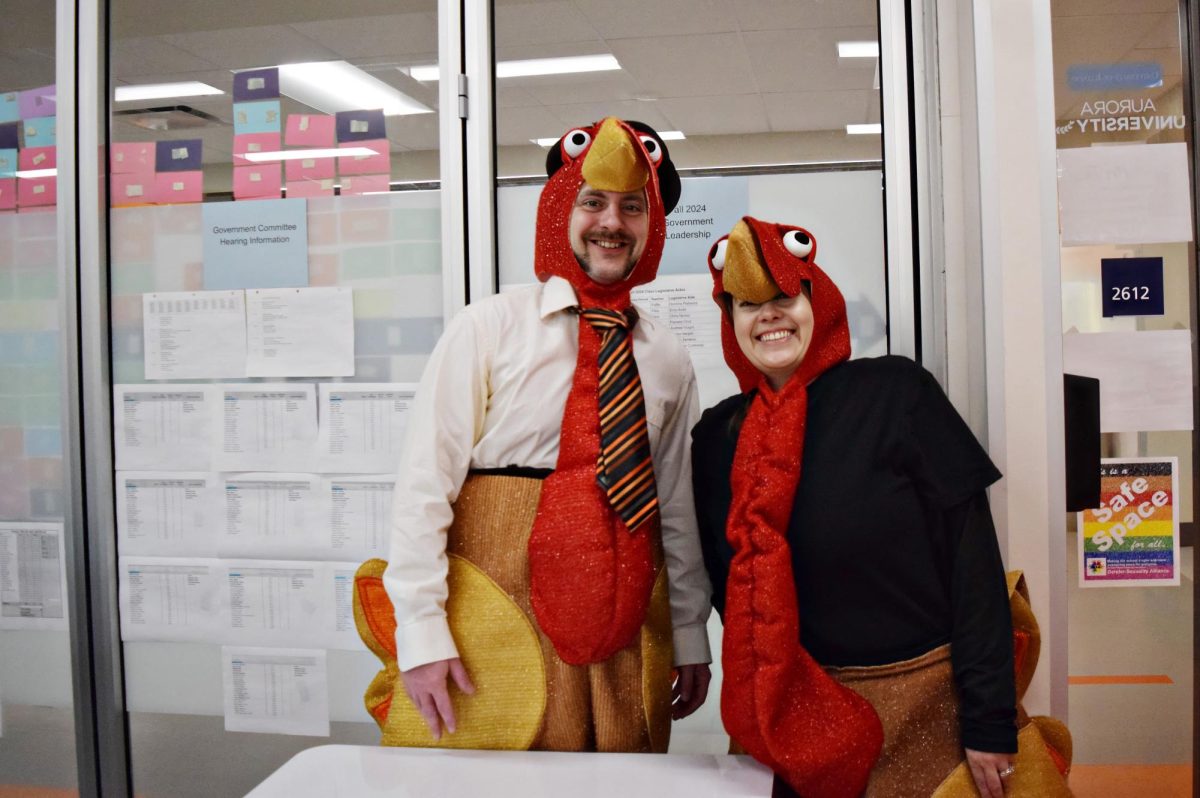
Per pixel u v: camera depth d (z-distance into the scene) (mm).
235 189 1825
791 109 1685
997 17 1432
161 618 1877
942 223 1574
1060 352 1435
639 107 1729
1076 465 1482
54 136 1892
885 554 1111
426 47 1762
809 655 1132
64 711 1938
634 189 1188
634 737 1248
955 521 1126
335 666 1818
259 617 1841
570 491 1197
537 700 1211
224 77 1827
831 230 1680
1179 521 1485
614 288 1318
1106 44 1472
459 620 1231
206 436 1847
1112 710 1510
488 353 1290
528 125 1762
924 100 1609
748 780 1107
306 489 1813
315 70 1797
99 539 1879
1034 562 1449
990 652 1075
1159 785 1513
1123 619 1499
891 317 1644
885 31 1632
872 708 1117
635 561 1195
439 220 1761
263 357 1823
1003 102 1436
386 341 1784
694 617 1398
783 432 1139
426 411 1246
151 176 1854
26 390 1925
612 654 1217
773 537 1106
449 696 1229
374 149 1781
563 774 1126
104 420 1868
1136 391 1480
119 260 1872
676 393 1397
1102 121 1477
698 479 1314
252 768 1860
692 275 1707
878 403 1144
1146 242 1474
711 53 1701
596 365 1263
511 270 1773
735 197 1699
